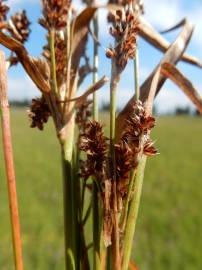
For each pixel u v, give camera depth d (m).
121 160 0.08
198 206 0.98
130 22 0.07
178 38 0.10
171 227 0.82
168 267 0.62
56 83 0.09
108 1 0.11
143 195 1.13
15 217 0.08
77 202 0.09
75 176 0.09
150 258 0.66
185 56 0.11
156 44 0.11
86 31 0.10
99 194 0.08
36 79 0.09
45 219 0.86
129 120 0.08
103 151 0.08
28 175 1.38
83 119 0.09
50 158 1.75
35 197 1.06
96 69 0.10
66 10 0.08
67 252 0.08
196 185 1.25
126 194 0.08
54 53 0.09
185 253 0.67
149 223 0.86
